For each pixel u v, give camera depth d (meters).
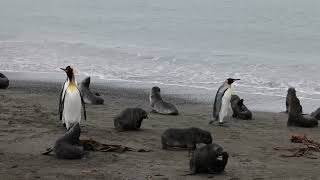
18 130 17.59
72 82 18.16
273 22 63.72
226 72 35.72
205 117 23.17
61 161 13.91
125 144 16.66
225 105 21.56
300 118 22.19
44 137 16.69
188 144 15.97
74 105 17.95
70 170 13.06
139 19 66.00
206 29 58.66
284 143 18.42
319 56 43.31
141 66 37.56
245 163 14.80
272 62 39.50
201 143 14.56
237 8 75.62
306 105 27.28
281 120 23.58
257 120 23.41
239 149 17.05
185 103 26.81
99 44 47.12
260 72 35.78
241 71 36.06
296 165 14.86
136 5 79.31
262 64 38.56
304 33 56.06
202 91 29.91
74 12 74.19
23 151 14.86
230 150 16.80
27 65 37.16
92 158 14.41
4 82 28.22
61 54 41.47
